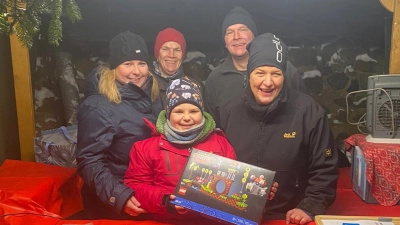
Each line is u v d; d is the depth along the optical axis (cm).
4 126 213
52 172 171
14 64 215
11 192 137
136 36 158
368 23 238
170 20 240
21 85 217
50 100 248
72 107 242
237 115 145
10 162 186
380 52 248
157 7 238
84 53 247
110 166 150
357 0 232
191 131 132
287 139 138
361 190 169
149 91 163
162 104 169
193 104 133
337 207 160
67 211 166
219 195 119
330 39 249
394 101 167
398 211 156
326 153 137
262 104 135
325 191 136
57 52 243
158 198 124
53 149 207
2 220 128
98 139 142
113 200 131
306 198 136
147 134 151
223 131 148
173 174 132
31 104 220
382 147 162
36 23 135
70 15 142
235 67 186
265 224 129
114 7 237
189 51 246
